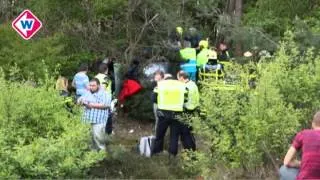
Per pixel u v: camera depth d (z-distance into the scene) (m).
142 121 22.08
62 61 19.62
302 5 23.02
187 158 13.84
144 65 22.36
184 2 24.31
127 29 22.38
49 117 12.91
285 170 10.52
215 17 26.83
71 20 21.70
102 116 15.88
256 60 20.16
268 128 12.67
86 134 12.70
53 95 13.38
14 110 12.55
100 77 18.23
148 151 16.61
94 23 22.12
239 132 12.85
